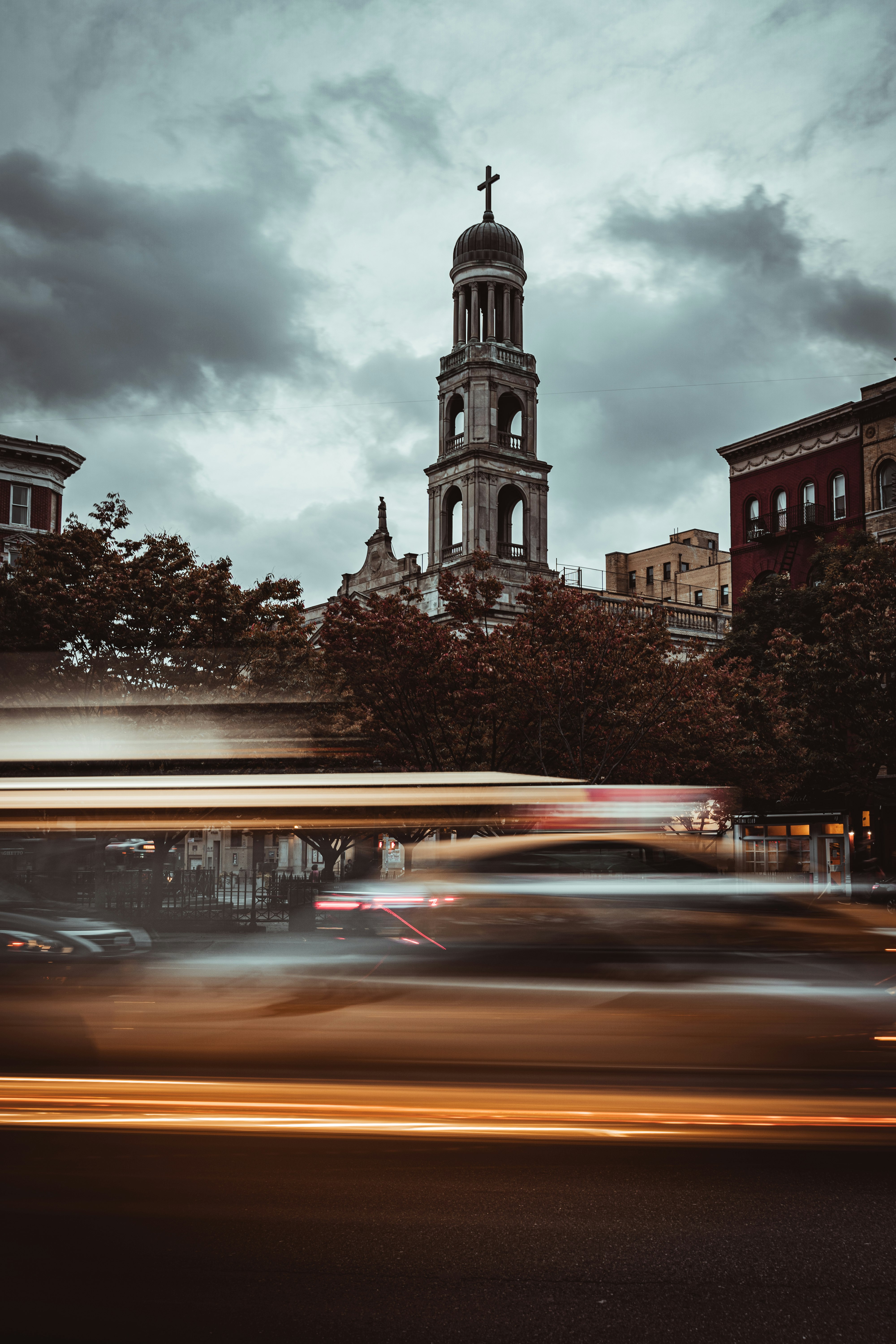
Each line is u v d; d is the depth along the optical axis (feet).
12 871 31.09
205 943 27.61
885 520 128.88
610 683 82.28
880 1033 24.00
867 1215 17.70
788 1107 21.66
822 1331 13.82
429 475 182.60
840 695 93.56
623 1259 15.97
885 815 109.91
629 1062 23.95
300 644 75.36
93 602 73.00
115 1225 17.17
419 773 30.25
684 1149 20.99
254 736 33.73
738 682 102.99
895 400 128.16
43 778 31.86
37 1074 25.30
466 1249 16.33
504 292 184.85
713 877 25.36
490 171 190.80
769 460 143.33
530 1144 21.25
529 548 177.58
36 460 155.43
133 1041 26.76
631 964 24.43
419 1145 21.26
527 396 181.78
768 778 103.76
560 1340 13.55
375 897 25.82
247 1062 25.79
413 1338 13.57
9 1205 18.07
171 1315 14.14
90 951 27.50
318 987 25.80
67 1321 13.98
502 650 83.41
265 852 59.88
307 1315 14.16
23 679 46.11
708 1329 13.87
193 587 76.18
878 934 24.52
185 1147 20.94
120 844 39.19
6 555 149.59
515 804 26.78
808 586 122.31
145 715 33.17
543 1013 24.44
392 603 86.53
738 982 24.21
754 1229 17.16
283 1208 17.93
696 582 272.92
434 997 24.94
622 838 25.94
